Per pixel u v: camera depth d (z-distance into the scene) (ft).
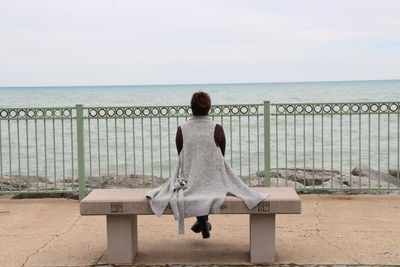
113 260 18.92
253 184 34.45
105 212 18.40
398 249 19.92
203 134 18.78
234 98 370.94
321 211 26.16
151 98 409.08
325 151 76.59
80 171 29.37
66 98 448.24
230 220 24.52
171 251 20.24
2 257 19.76
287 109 29.71
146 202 18.30
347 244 20.63
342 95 387.55
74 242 21.56
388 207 26.94
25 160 70.64
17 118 30.07
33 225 24.39
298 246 20.51
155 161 68.13
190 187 18.42
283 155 73.31
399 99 307.37
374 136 93.97
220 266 18.49
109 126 118.21
